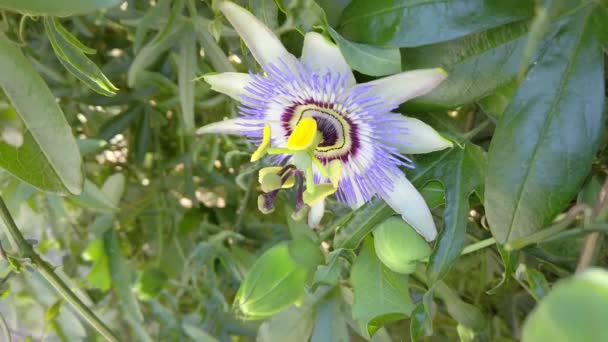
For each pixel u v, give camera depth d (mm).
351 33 131
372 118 133
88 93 230
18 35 161
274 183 147
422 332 144
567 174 124
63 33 138
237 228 221
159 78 223
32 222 245
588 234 125
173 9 172
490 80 131
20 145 137
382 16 129
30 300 217
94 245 231
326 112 140
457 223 140
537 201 125
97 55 238
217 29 143
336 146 143
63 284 170
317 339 180
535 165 125
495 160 127
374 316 151
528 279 143
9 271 170
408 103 135
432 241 147
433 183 146
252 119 146
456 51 131
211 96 219
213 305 227
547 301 75
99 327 174
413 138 132
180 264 257
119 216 259
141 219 271
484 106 140
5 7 116
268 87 138
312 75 132
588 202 146
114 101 233
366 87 128
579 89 125
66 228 255
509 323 212
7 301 214
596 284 73
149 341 231
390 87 126
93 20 215
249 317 146
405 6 128
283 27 134
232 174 245
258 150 139
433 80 123
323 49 130
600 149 148
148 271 246
